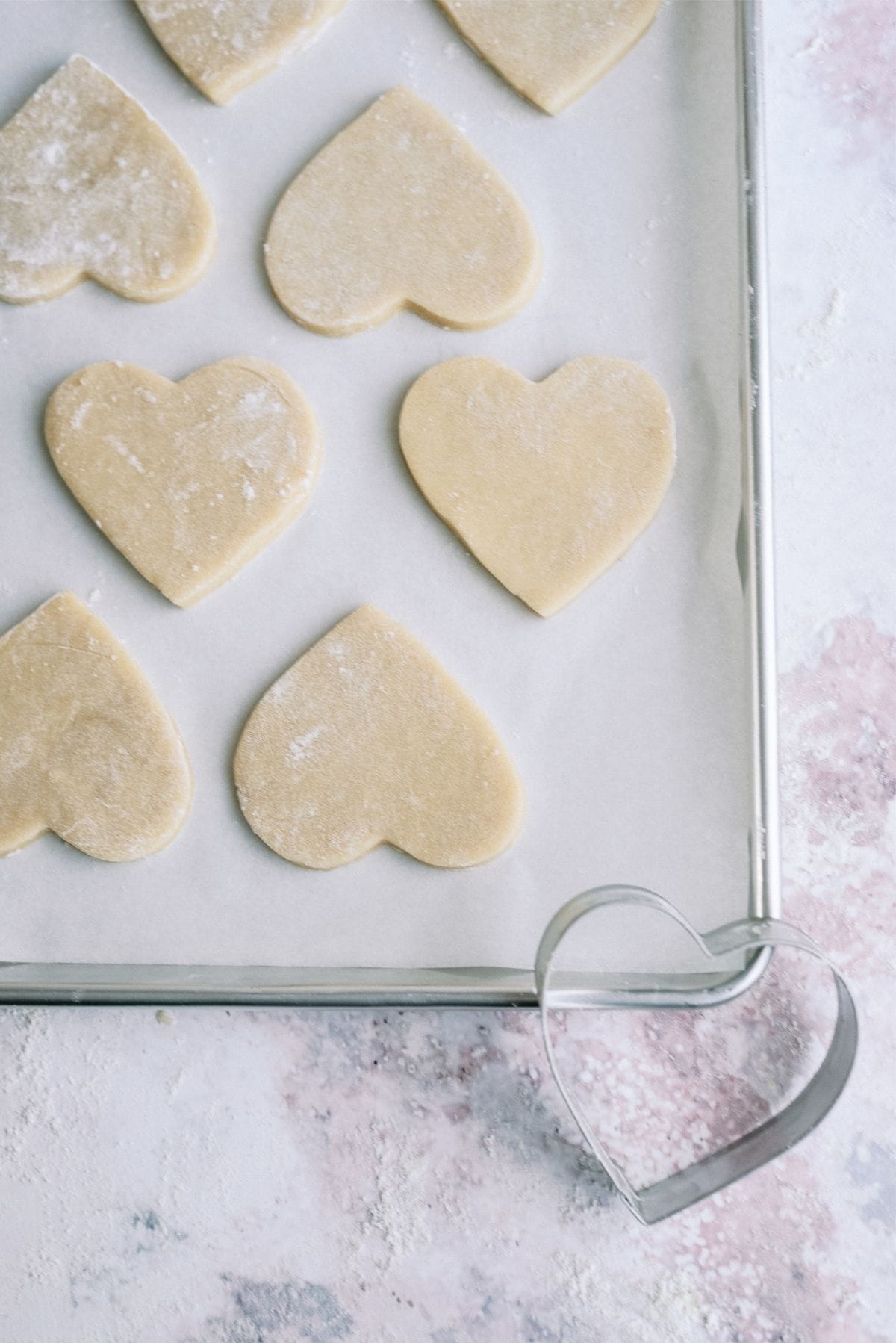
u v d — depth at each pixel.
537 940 0.54
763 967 0.52
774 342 0.56
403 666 0.54
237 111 0.56
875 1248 0.54
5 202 0.55
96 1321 0.54
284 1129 0.55
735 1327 0.54
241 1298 0.54
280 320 0.56
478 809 0.54
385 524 0.55
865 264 0.56
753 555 0.52
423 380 0.55
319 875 0.54
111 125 0.55
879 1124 0.55
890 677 0.55
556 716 0.55
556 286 0.55
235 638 0.55
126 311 0.56
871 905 0.55
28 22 0.57
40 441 0.55
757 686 0.52
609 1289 0.54
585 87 0.56
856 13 0.56
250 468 0.55
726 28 0.56
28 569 0.55
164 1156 0.55
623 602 0.55
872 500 0.56
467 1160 0.55
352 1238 0.55
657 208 0.56
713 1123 0.55
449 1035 0.55
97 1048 0.55
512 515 0.54
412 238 0.55
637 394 0.54
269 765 0.54
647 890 0.51
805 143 0.56
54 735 0.54
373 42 0.56
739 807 0.54
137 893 0.54
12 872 0.54
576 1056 0.55
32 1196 0.55
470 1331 0.54
